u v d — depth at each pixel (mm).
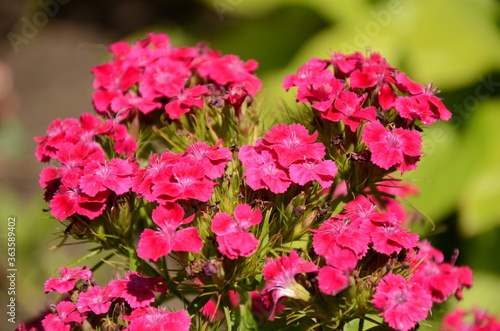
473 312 563
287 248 528
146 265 532
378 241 502
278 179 514
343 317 505
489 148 732
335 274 495
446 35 777
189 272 509
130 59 577
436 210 709
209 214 516
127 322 506
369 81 537
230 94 548
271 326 521
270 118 579
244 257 513
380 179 536
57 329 505
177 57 575
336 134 538
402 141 519
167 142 564
